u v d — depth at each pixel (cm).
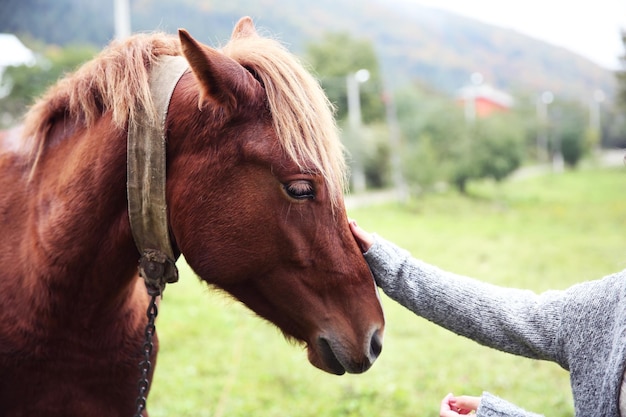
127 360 200
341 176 179
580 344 168
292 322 185
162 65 182
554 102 3275
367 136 1820
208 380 456
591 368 165
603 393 155
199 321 600
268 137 170
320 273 177
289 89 171
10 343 186
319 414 398
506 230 1270
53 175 189
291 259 175
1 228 195
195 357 504
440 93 3316
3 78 1396
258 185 171
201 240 174
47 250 183
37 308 185
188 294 697
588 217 1470
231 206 171
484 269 856
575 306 172
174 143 175
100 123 183
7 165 202
